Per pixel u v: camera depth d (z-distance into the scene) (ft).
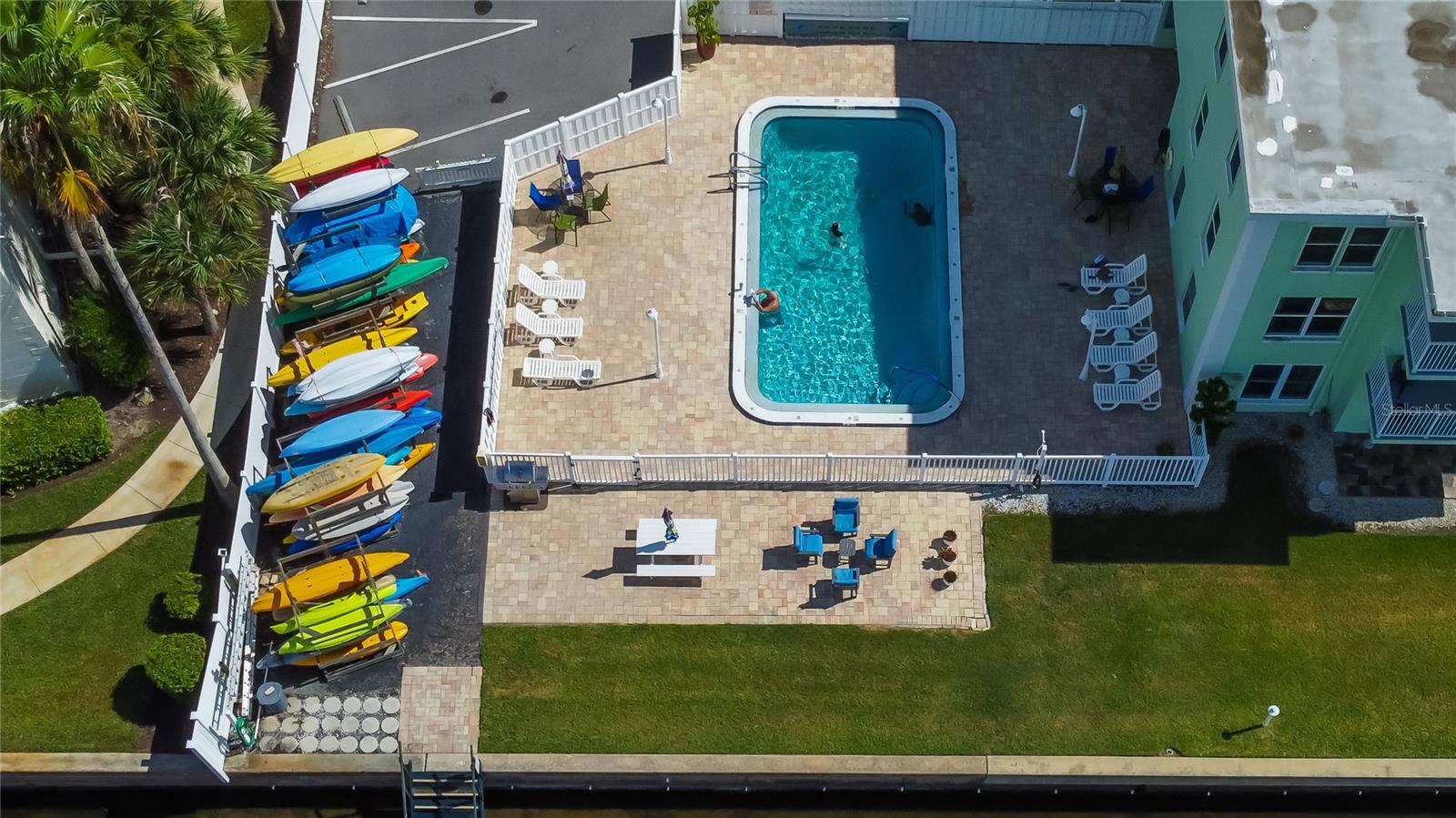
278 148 155.94
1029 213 151.02
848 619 132.77
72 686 131.03
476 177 154.51
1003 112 156.76
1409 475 138.21
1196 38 140.15
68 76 118.32
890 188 155.02
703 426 140.67
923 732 128.26
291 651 129.39
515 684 130.82
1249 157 120.57
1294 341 133.18
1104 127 155.74
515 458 134.41
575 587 134.41
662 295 147.02
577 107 160.56
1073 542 135.64
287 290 143.74
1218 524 136.36
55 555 136.98
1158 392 141.69
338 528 134.92
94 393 144.46
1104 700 129.39
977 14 158.10
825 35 161.27
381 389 141.28
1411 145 120.98
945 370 143.74
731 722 128.88
